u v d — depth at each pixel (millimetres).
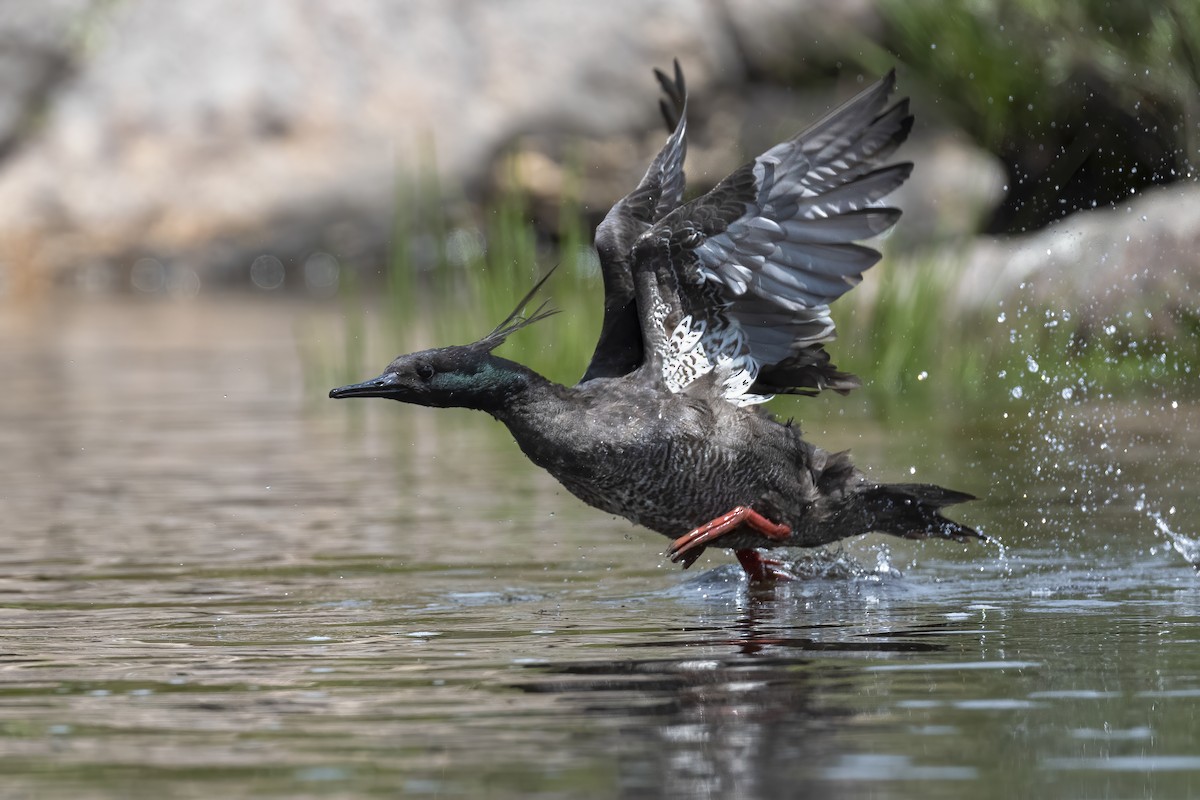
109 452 15586
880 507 9773
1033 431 15398
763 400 9695
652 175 10492
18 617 8438
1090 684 6578
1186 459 13555
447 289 20391
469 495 13117
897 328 18875
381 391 9062
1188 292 19000
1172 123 22375
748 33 29719
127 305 30344
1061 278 19625
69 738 5930
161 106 33156
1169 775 5309
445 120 31531
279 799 5164
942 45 24656
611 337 9977
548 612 8508
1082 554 10055
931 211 25391
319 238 32438
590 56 30859
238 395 19922
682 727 5965
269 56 32812
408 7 32344
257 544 10844
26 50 33812
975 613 8289
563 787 5242
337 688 6699
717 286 9688
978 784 5227
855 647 7410
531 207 30922
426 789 5242
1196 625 7871
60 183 33156
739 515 9203
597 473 9289
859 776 5320
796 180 9516
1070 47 22828
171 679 6914
